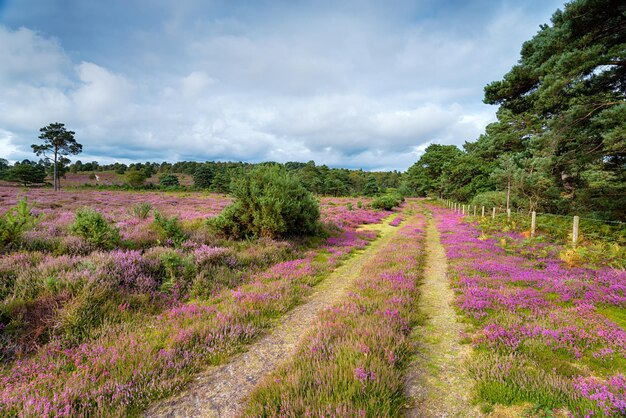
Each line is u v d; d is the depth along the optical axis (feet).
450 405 11.87
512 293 23.66
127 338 16.53
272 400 11.27
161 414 11.73
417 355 15.79
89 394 12.23
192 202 120.98
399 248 44.93
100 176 434.71
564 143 51.29
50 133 204.03
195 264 28.55
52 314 17.65
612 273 27.96
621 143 39.93
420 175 286.05
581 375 13.34
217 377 14.17
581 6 38.65
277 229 42.09
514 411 11.27
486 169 160.35
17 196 103.30
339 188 281.33
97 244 30.58
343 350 14.58
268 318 20.70
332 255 40.78
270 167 49.32
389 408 10.77
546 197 66.44
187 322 18.88
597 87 46.62
